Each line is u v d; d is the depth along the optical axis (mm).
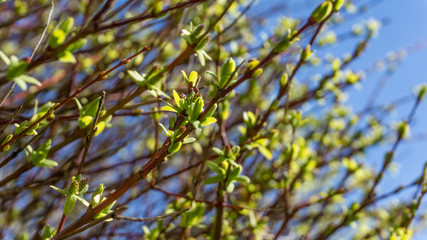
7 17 2227
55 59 985
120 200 2420
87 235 2301
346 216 2072
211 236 1734
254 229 2008
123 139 2545
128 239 2416
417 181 1899
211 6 2375
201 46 1200
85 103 1803
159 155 1070
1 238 2174
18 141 2066
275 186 2242
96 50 1874
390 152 2035
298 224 2961
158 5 1168
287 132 2713
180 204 1782
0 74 1499
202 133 2158
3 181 1288
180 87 2148
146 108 2291
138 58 1817
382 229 2771
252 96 2787
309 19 1269
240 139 1755
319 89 2453
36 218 2414
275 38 2715
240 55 2332
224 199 1667
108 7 1084
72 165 1608
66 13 2395
